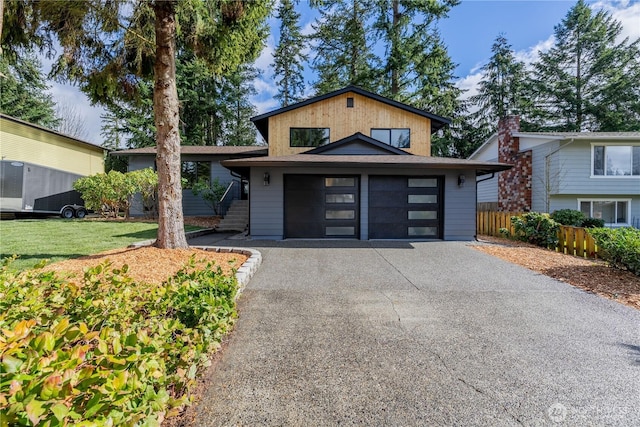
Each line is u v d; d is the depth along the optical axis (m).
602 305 4.05
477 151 20.16
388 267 6.02
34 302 2.16
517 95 26.91
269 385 2.30
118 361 1.29
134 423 1.20
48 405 0.97
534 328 3.34
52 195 15.03
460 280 5.18
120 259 5.13
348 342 2.99
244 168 9.55
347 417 1.98
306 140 13.38
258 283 4.94
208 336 2.42
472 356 2.75
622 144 13.75
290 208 9.41
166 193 5.94
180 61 23.64
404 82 19.80
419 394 2.22
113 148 28.22
